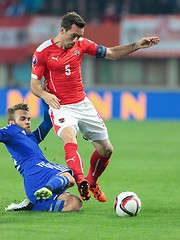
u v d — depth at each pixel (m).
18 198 32.75
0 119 86.38
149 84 104.19
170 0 104.50
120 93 94.75
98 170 31.16
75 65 30.25
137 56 101.94
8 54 102.25
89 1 105.12
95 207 29.77
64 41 29.75
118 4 105.31
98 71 104.06
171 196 33.84
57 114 29.92
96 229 24.31
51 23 101.12
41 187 27.09
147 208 29.59
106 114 95.19
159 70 103.69
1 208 29.12
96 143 31.12
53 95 29.72
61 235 23.23
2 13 105.12
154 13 104.44
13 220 25.84
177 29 100.25
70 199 27.80
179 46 100.62
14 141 27.77
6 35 102.06
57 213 27.30
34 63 30.05
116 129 78.31
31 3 105.62
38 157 27.77
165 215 27.61
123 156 52.97
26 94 95.06
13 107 28.41
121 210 26.84
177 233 23.81
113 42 100.75
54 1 105.62
